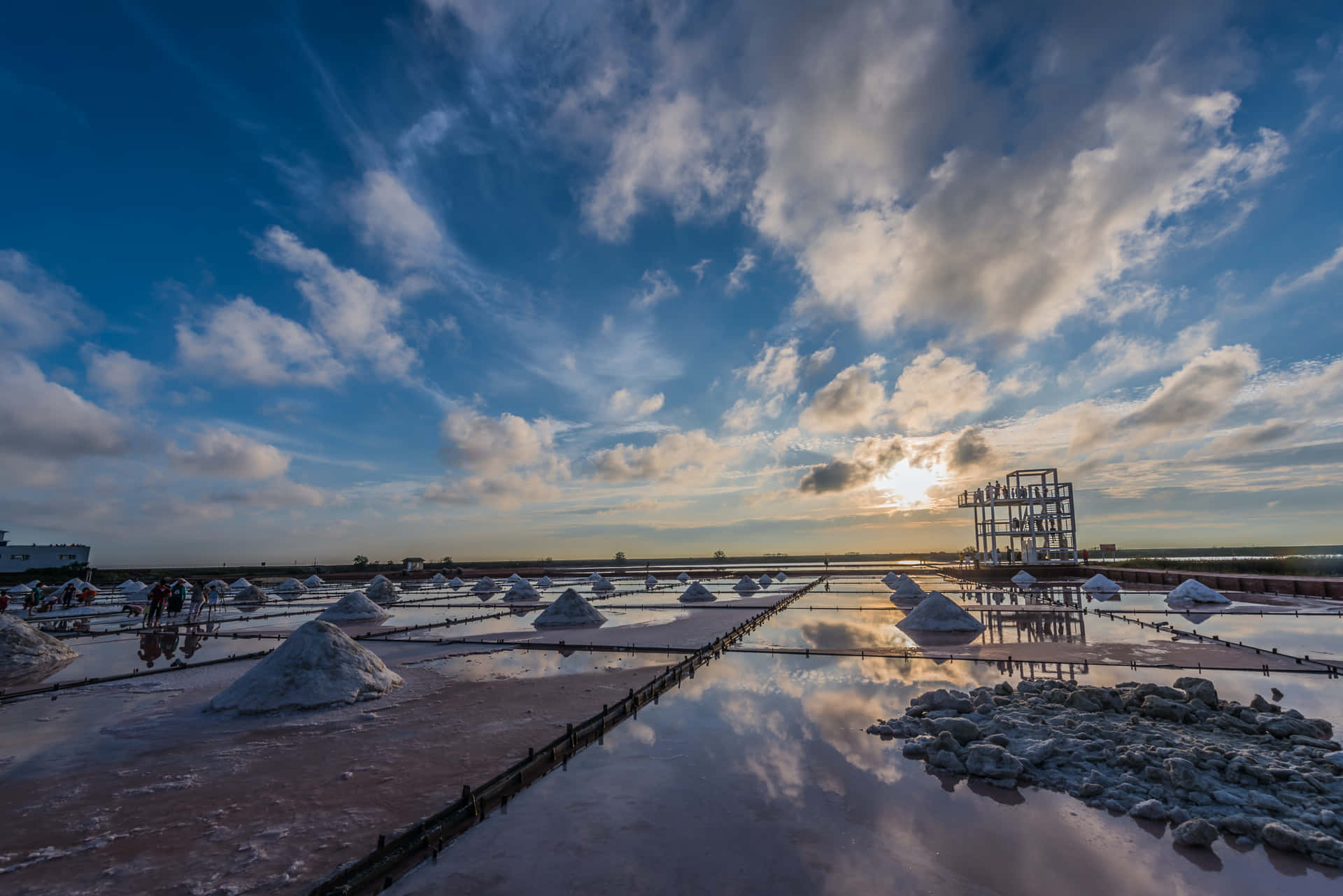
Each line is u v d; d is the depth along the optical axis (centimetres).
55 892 358
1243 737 586
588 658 1130
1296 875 350
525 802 468
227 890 357
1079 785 477
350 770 557
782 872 354
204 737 680
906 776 504
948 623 1444
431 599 2827
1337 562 3222
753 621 1605
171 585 2134
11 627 1204
